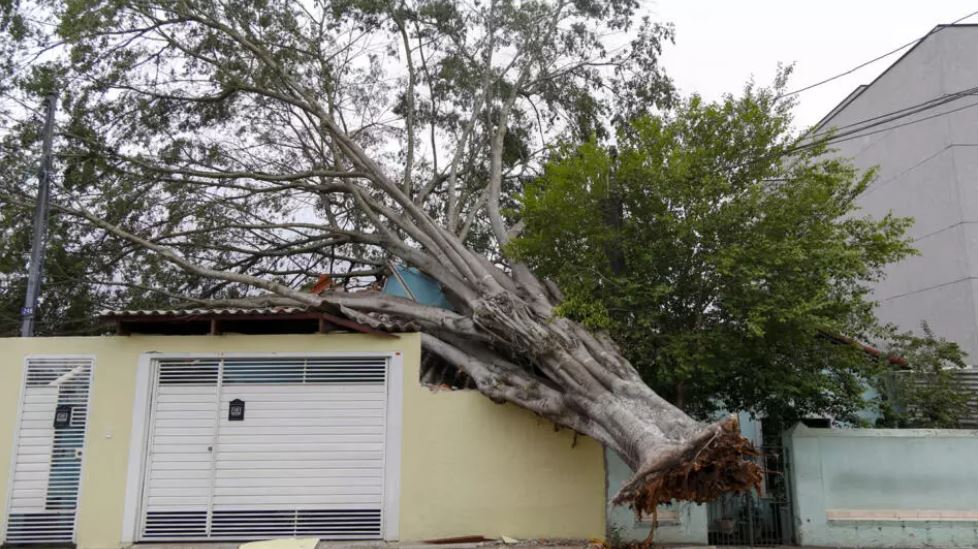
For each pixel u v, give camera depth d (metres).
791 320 9.93
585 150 11.23
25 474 10.77
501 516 10.63
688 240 10.44
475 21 17.84
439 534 10.59
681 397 11.01
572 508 10.63
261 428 11.00
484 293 12.23
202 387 11.11
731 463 7.77
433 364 13.20
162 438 10.94
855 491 10.88
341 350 11.16
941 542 10.73
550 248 11.69
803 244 10.28
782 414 11.83
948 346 13.16
